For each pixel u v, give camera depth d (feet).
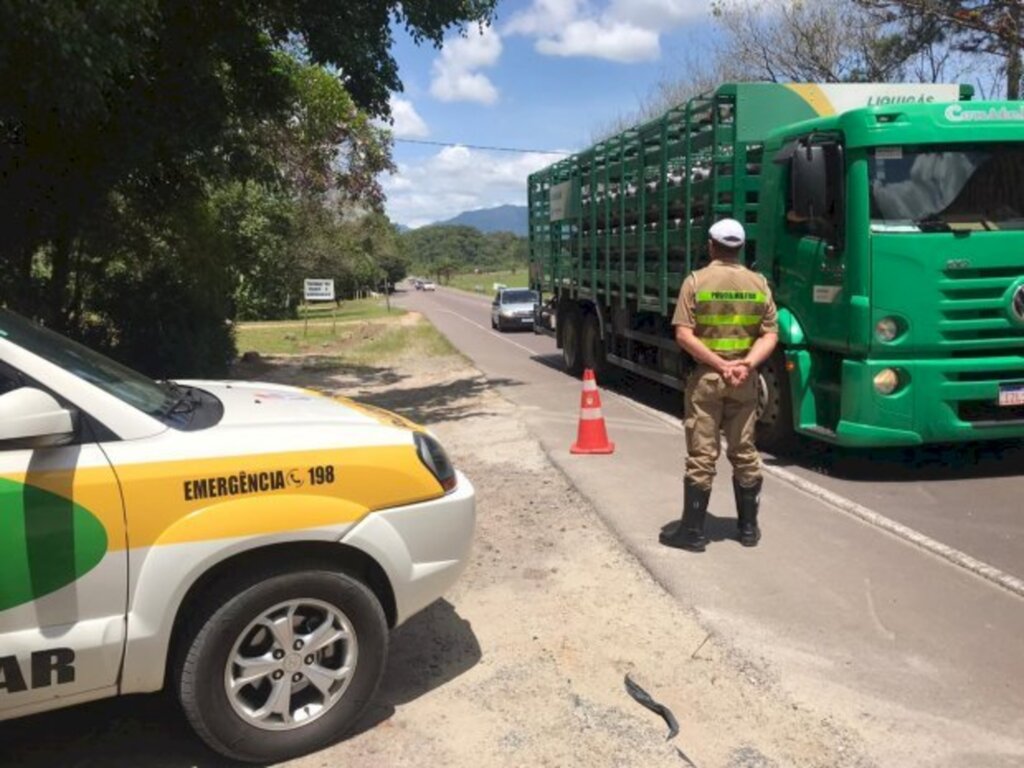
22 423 9.04
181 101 32.17
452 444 30.25
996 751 10.85
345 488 10.84
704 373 17.62
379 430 11.62
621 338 41.68
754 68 79.56
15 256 36.63
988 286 21.83
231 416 11.61
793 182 23.30
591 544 18.74
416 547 11.38
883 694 12.25
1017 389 22.21
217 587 10.27
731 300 17.28
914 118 21.88
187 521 9.93
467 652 13.74
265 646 10.67
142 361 45.16
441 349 75.87
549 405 38.73
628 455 27.43
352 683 11.07
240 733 10.44
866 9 61.52
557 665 13.26
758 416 26.81
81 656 9.55
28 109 27.32
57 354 11.01
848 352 22.94
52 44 21.61
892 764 10.61
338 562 11.02
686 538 18.13
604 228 41.32
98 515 9.55
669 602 15.52
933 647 13.62
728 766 10.61
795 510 20.81
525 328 101.60
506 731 11.45
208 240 51.11
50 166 32.50
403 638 14.26
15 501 9.22
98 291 45.88
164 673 10.14
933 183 22.11
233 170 39.27
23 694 9.43
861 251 22.04
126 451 9.84
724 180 28.04
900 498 21.63
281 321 141.69
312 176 84.58
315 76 65.67
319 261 169.37
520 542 18.97
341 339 91.15
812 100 27.73
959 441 22.91
